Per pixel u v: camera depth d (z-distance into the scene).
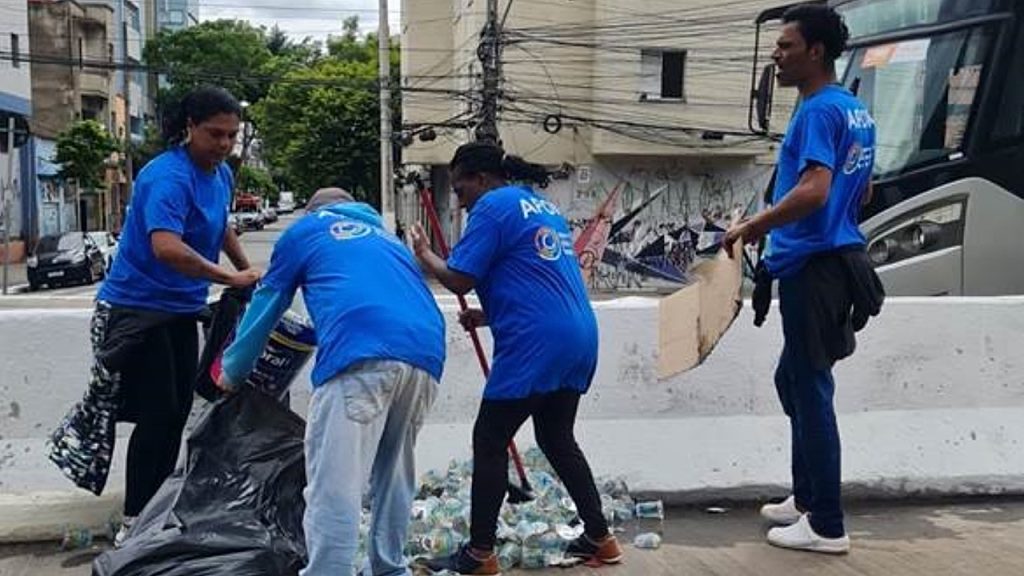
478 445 3.99
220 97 4.15
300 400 4.90
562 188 28.62
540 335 3.88
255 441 3.79
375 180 49.41
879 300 4.26
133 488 4.29
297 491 3.78
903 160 8.27
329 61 60.41
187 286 4.25
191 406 4.38
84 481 4.20
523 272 3.92
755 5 27.81
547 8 28.06
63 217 43.19
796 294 4.21
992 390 5.37
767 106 10.12
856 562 4.23
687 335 4.29
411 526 4.26
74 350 4.80
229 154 4.44
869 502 5.12
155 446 4.26
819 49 4.13
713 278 4.13
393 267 3.64
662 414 5.18
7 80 35.75
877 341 5.29
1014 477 5.20
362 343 3.41
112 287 4.21
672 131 28.27
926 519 4.87
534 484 4.67
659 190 28.83
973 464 5.20
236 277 4.05
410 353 3.46
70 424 4.22
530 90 28.27
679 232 28.91
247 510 3.66
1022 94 7.82
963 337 5.36
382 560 3.73
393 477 3.68
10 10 36.00
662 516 4.84
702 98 28.25
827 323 4.18
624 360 5.18
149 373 4.23
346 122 48.38
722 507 5.05
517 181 4.25
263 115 55.03
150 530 3.60
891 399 5.29
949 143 8.05
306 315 4.32
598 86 28.16
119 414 4.27
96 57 49.84
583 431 5.09
